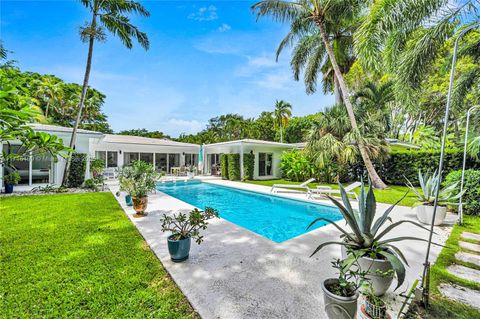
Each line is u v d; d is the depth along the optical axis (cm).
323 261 354
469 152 815
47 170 1130
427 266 254
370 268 256
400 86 696
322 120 1321
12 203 759
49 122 2033
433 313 237
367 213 278
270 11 1184
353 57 1511
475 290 280
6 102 355
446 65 903
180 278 304
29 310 242
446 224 558
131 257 366
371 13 673
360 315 229
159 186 1488
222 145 1852
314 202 894
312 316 232
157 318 233
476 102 909
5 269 323
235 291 275
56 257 362
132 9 1141
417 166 1191
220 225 546
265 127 3644
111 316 235
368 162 1134
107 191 1053
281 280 300
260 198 1113
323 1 1112
